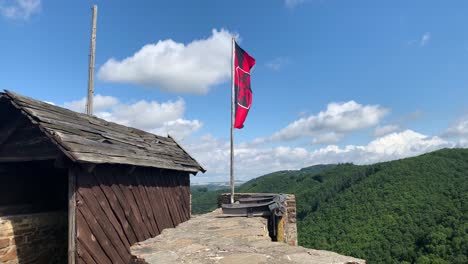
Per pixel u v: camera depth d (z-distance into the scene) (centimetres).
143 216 725
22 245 574
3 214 636
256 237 654
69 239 519
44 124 530
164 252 544
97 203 576
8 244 546
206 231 746
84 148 549
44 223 627
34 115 530
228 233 702
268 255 491
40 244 615
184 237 677
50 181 750
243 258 480
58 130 546
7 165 655
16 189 679
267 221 924
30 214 597
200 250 548
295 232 1240
